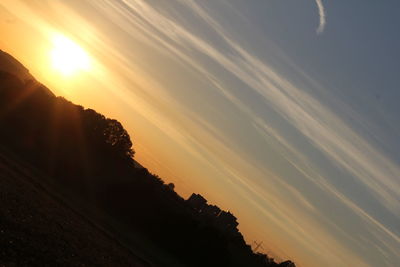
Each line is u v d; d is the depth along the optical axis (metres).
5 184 61.53
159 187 137.88
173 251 102.75
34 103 133.38
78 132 131.12
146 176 136.00
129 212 107.62
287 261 149.00
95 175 116.69
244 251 137.50
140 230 104.19
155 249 95.25
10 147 107.81
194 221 109.25
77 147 125.81
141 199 112.25
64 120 130.88
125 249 70.19
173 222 107.06
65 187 102.25
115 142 136.62
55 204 69.62
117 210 107.38
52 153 116.69
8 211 49.94
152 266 69.75
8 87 135.00
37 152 113.94
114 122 137.50
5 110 125.75
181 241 104.75
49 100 137.50
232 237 141.62
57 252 46.34
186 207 145.88
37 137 119.88
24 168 91.19
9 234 43.16
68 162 114.94
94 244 59.78
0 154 88.69
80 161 119.19
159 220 107.19
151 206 111.12
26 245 42.75
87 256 52.03
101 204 107.06
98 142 131.88
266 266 139.88
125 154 139.62
